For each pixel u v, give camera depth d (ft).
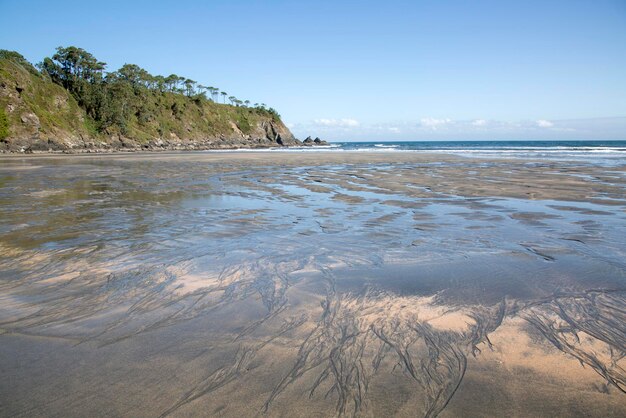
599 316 12.44
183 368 9.43
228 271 16.81
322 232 23.80
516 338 10.96
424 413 7.88
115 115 256.73
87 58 258.57
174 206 33.19
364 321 12.03
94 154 165.37
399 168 71.56
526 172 61.67
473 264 17.58
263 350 10.30
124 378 9.02
